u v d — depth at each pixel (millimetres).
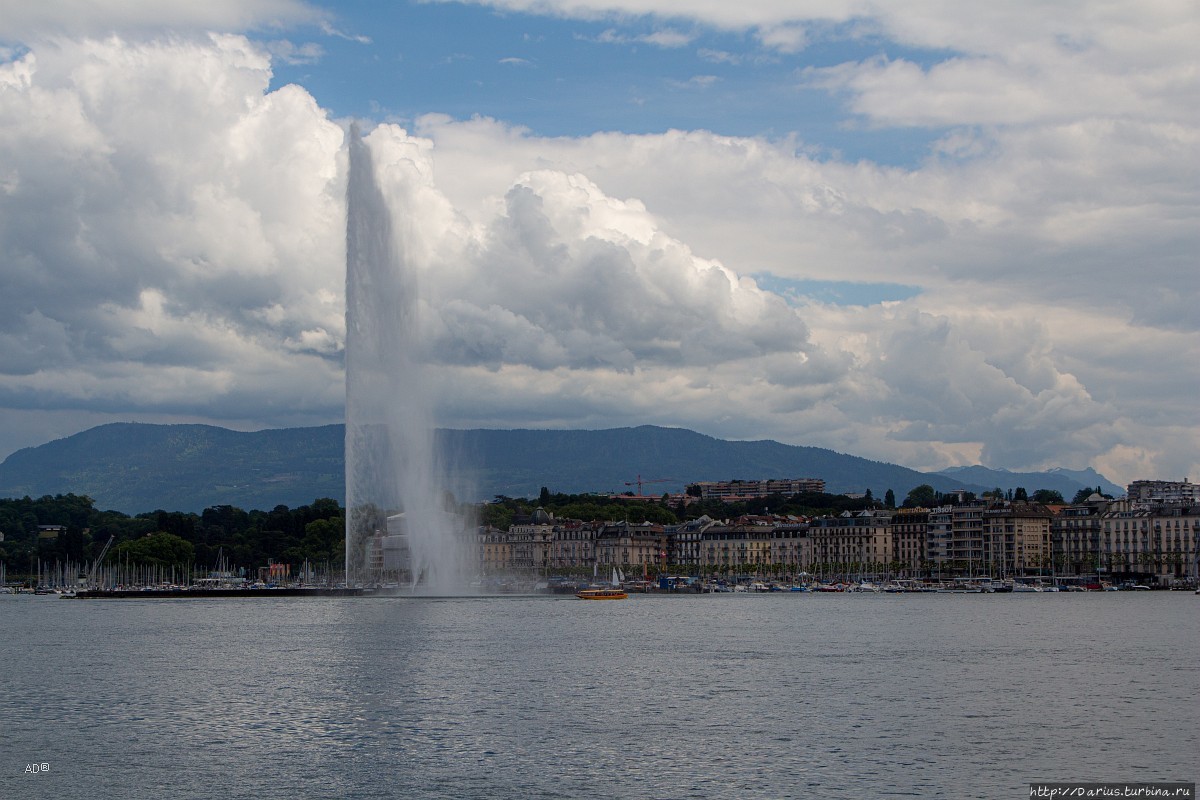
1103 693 153125
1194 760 113938
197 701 145250
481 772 109062
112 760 113750
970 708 140875
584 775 108062
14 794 102438
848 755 115562
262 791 103125
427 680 162750
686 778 106938
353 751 117250
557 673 170750
